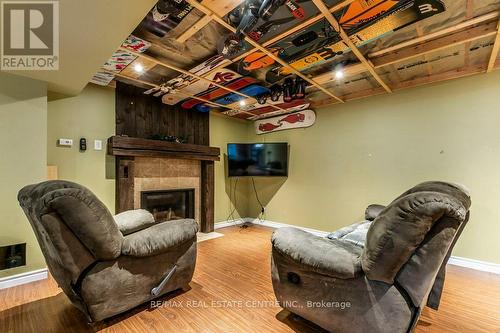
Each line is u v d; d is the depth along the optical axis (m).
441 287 1.73
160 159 3.75
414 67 2.85
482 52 2.51
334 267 1.41
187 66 2.70
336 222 3.94
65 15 1.54
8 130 2.27
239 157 4.58
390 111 3.41
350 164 3.79
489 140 2.70
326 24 1.91
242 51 2.29
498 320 1.81
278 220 4.74
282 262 1.70
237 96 3.56
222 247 3.49
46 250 1.73
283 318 1.82
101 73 2.79
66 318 1.79
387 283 1.30
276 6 1.52
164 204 3.84
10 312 1.86
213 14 1.76
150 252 1.81
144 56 2.38
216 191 4.72
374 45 2.35
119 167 3.22
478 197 2.76
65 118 2.92
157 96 3.69
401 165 3.30
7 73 2.28
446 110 2.97
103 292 1.65
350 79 3.20
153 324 1.73
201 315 1.85
